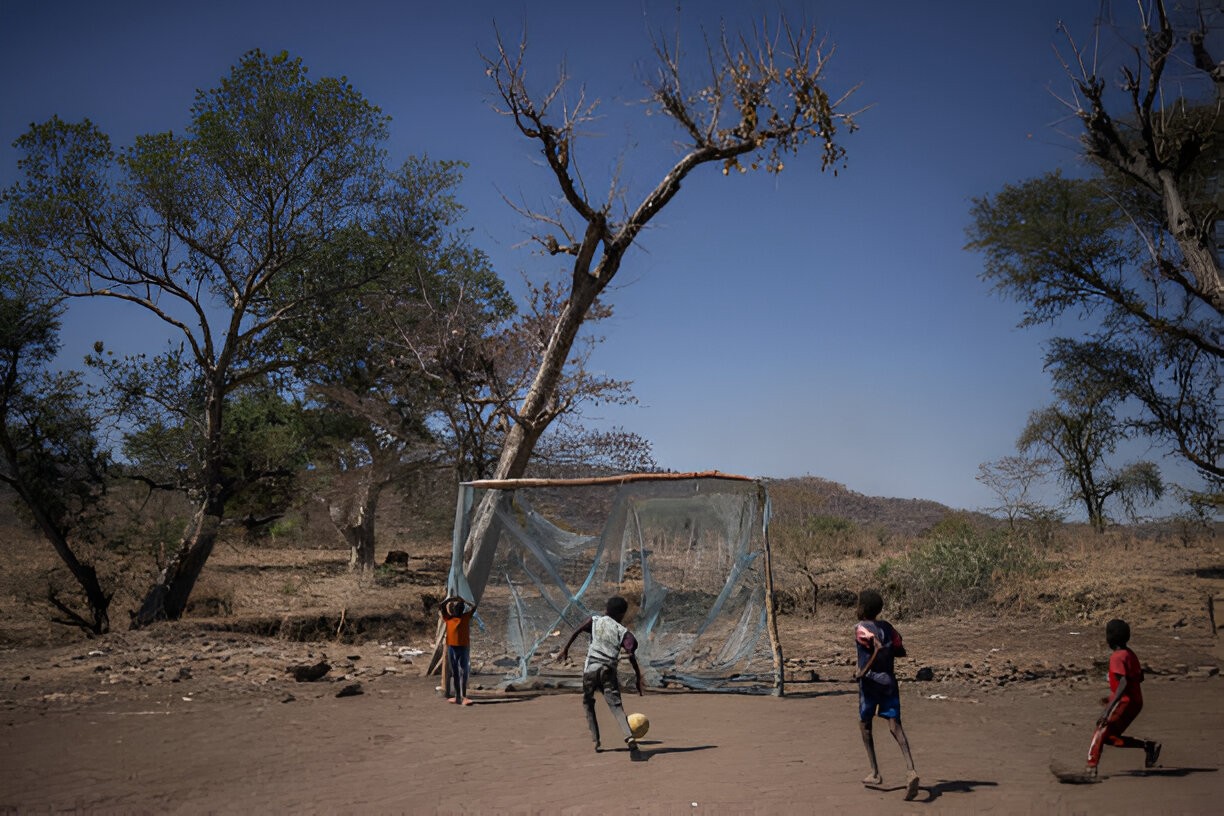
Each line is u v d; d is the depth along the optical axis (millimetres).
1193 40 18172
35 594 21156
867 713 7195
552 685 13305
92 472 21312
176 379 22141
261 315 23891
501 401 17672
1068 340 22922
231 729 9961
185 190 21594
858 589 22891
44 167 20984
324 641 19438
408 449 25188
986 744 8898
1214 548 24500
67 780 7684
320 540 38156
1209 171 20156
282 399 26734
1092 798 6547
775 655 12883
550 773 7879
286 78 22156
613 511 14727
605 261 17625
